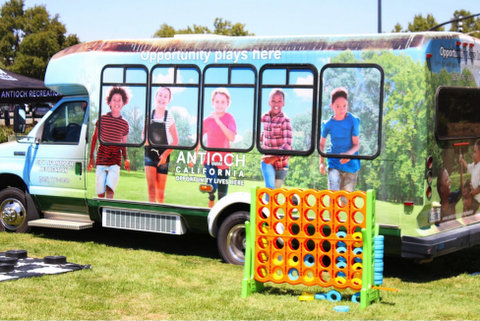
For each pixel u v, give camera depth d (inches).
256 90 336.8
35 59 1939.0
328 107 320.2
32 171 410.0
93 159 384.8
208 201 350.6
